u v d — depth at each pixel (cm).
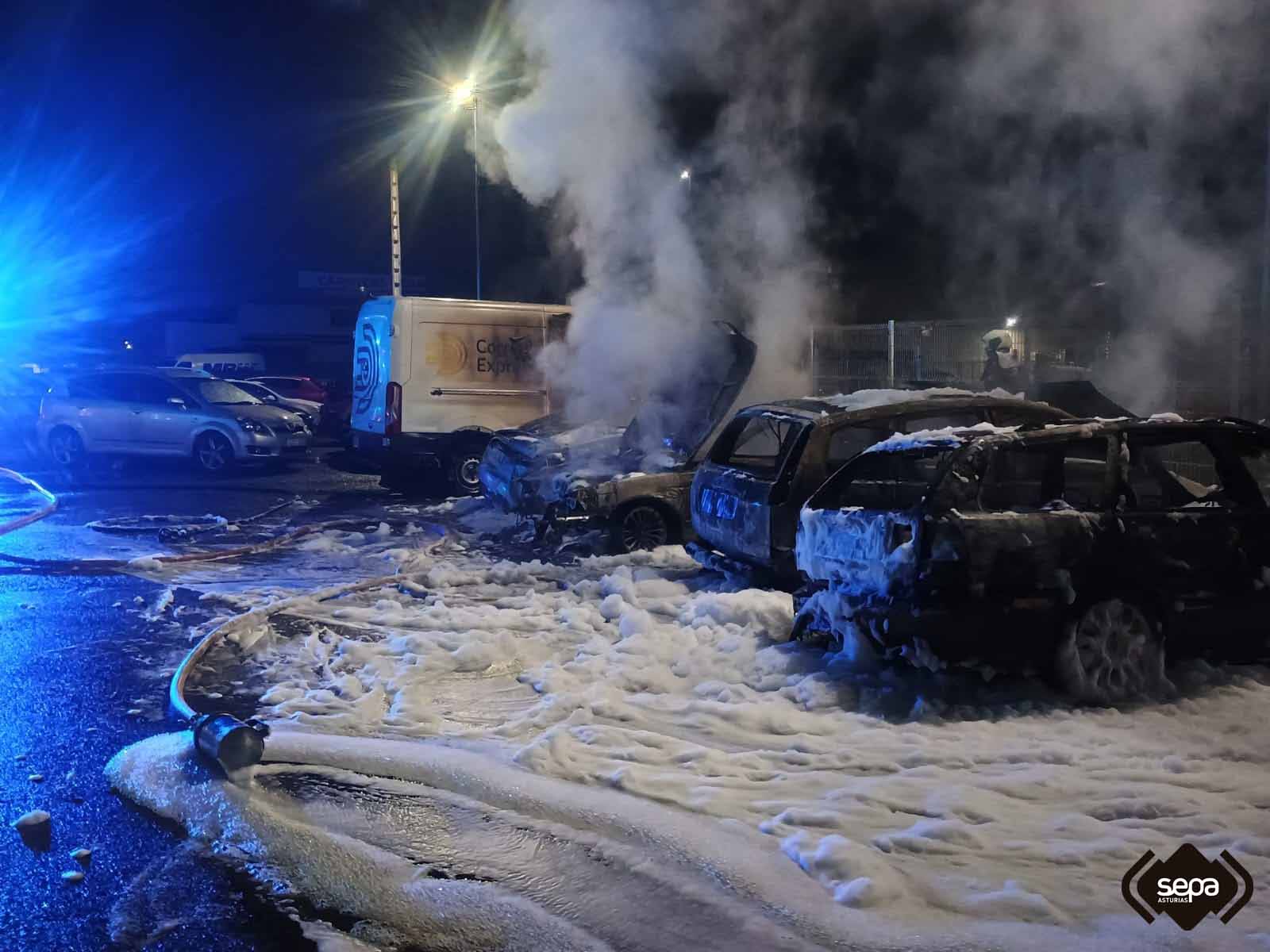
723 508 777
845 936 321
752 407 822
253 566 954
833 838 372
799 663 592
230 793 436
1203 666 568
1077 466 745
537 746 474
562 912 343
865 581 560
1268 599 566
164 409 1672
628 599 772
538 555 1024
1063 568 535
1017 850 376
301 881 366
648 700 554
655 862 371
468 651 637
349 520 1235
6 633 705
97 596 818
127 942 330
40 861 381
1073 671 533
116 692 582
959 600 523
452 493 1472
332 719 526
